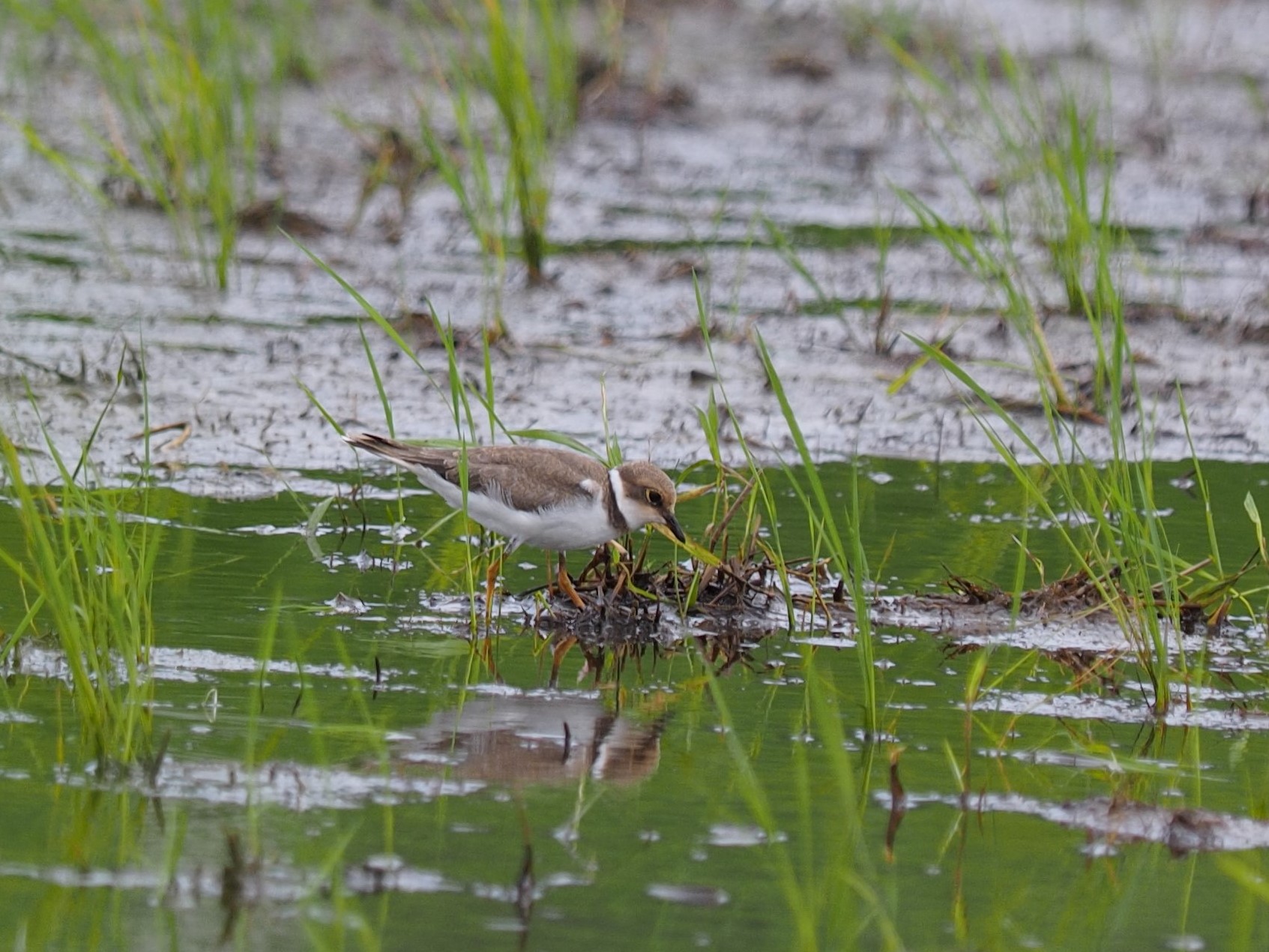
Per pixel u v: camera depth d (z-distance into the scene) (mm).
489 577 11180
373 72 27891
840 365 17750
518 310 18938
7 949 6918
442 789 8555
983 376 17531
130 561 10352
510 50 20047
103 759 8617
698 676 10453
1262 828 8547
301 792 8422
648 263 20938
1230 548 12922
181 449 14289
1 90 25672
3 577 11172
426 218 22422
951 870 7977
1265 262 21984
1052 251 19656
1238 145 27719
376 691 9836
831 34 33312
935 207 23812
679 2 33156
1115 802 8695
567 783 8703
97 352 16438
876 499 14062
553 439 11875
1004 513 13766
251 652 10297
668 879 7711
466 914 7340
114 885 7473
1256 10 36312
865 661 9602
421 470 11609
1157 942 7391
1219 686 10609
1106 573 11023
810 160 26266
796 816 8422
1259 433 16094
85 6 27172
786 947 7152
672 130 27281
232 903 7375
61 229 20844
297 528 12758
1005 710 10055
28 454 12141
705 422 12156
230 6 22125
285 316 18250
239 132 24625
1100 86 29672
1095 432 16047
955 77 29281
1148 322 19141
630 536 12633
